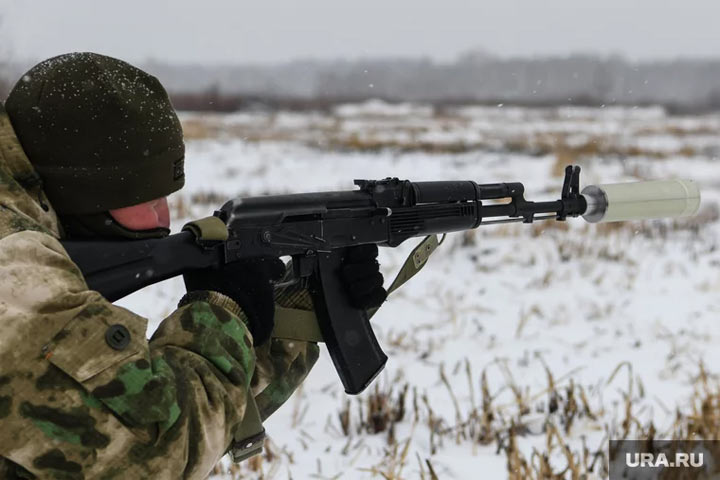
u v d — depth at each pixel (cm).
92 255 145
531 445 337
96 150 141
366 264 200
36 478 127
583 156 1656
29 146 141
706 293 616
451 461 319
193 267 158
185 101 3709
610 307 563
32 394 122
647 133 2431
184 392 134
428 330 508
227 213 168
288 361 190
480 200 238
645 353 468
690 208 260
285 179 1366
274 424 361
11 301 124
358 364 198
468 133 2439
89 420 124
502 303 581
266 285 160
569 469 308
